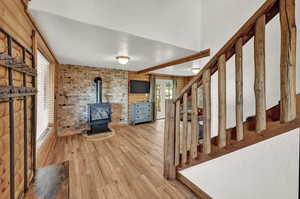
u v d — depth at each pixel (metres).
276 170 1.53
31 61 1.67
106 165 2.50
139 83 6.07
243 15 2.14
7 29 1.09
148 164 2.55
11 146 1.09
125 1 2.05
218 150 1.44
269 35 1.79
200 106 6.20
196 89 1.62
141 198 1.73
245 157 1.70
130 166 2.47
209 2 2.71
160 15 2.40
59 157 2.79
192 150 1.71
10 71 1.07
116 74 5.29
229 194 1.77
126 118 5.64
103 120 4.48
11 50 1.10
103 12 1.89
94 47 2.72
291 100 0.87
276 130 0.99
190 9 2.75
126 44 2.55
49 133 3.04
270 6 0.94
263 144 1.60
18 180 1.26
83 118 4.59
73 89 4.40
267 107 1.80
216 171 1.88
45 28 1.93
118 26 2.01
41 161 2.39
